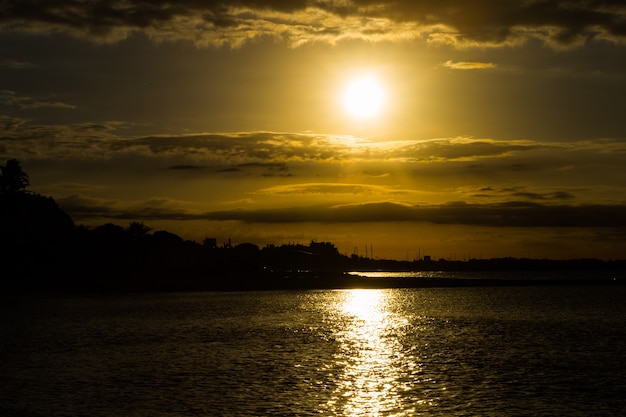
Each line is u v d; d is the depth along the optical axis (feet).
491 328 316.81
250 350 233.96
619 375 181.98
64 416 137.69
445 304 498.28
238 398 152.66
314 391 159.94
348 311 424.87
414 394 156.56
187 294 624.18
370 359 211.82
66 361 208.85
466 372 186.50
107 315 383.24
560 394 157.28
